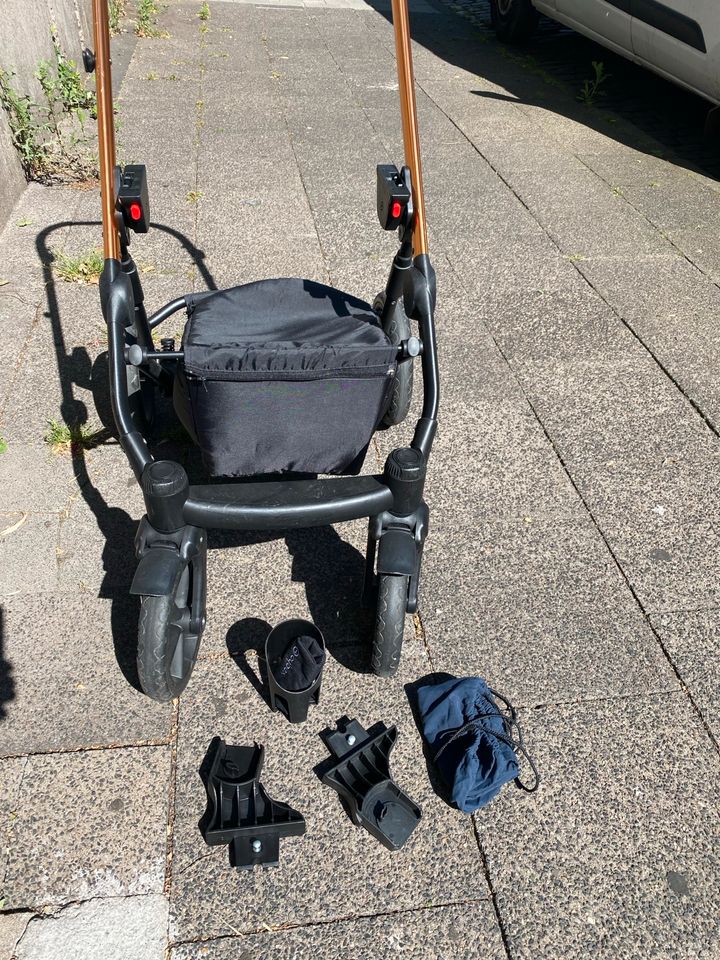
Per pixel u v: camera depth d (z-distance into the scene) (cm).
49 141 582
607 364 418
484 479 344
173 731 246
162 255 479
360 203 554
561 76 848
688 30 608
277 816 224
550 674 270
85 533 306
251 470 254
